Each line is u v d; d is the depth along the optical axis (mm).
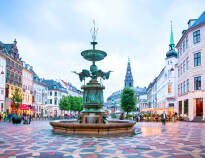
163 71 65438
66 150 8508
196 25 35031
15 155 7629
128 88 52625
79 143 10039
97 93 16062
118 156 7523
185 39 39719
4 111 43844
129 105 51562
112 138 11602
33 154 7785
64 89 96938
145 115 43125
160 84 73000
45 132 14852
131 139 11523
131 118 40750
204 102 32750
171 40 63156
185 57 39469
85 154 7816
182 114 40750
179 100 43812
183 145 9938
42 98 73625
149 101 115688
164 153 8086
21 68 54719
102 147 9125
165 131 16781
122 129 14078
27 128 19312
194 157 7441
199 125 25016
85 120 15555
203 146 9695
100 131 12922
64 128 13859
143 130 17547
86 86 16000
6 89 45531
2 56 43656
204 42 33875
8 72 46750
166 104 59625
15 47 51844
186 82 38812
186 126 23094
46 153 7965
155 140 11430
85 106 16047
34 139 11508
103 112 15945
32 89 63500
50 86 85125
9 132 15469
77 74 16672
